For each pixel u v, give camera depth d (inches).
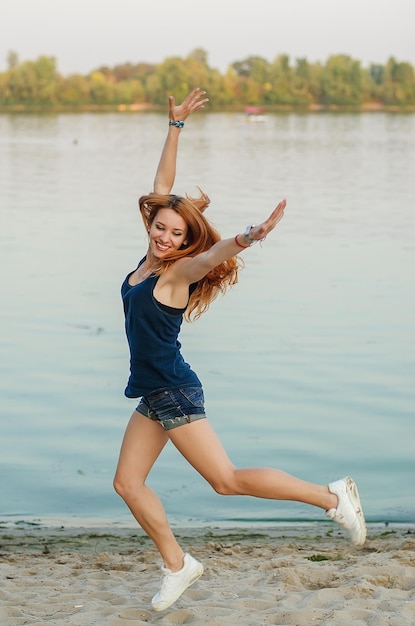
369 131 3865.7
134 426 192.5
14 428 442.0
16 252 928.3
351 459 406.0
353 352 572.7
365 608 197.0
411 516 343.6
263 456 408.8
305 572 227.0
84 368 542.3
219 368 539.5
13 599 215.8
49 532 322.7
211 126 4229.8
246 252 928.3
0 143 2881.4
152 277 186.9
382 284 773.9
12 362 550.3
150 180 1779.0
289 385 508.1
